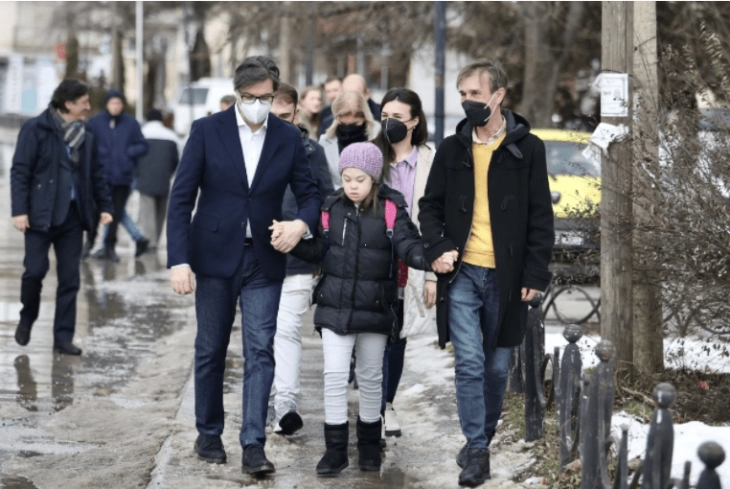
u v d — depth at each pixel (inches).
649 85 376.8
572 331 292.4
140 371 464.4
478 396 310.5
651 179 361.7
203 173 325.1
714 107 365.4
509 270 304.8
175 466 324.5
